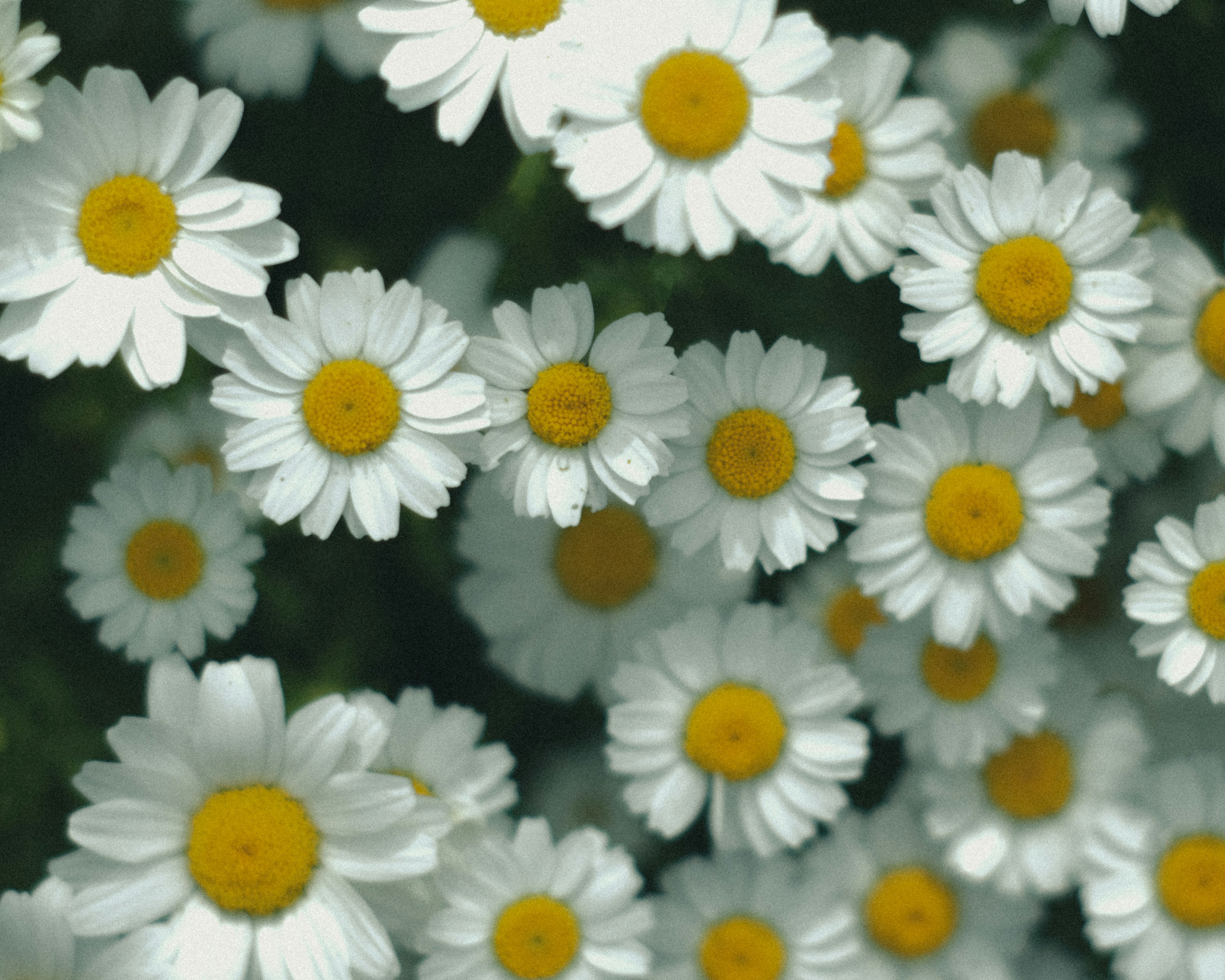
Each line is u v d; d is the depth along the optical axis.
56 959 0.60
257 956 0.60
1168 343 0.64
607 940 0.63
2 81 0.60
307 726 0.60
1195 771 0.65
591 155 0.61
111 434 0.64
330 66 0.64
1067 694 0.65
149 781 0.59
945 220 0.62
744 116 0.61
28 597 0.64
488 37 0.61
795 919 0.64
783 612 0.63
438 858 0.62
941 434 0.63
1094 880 0.65
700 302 0.63
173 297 0.61
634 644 0.64
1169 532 0.63
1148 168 0.65
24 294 0.60
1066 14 0.62
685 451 0.62
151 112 0.61
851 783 0.65
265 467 0.61
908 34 0.64
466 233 0.63
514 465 0.61
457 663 0.64
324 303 0.61
